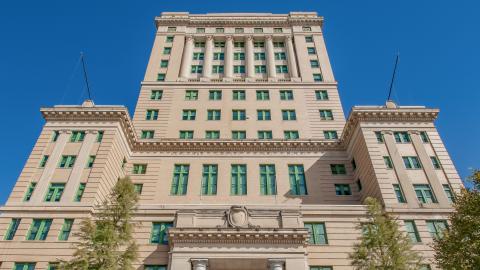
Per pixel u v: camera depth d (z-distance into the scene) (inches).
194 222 1357.0
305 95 2207.2
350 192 1740.9
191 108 2129.7
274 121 2066.9
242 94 2223.2
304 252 1270.9
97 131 1668.3
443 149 1649.9
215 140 1878.7
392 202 1469.0
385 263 1107.3
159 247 1368.1
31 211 1417.3
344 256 1365.7
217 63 2486.5
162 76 2346.2
